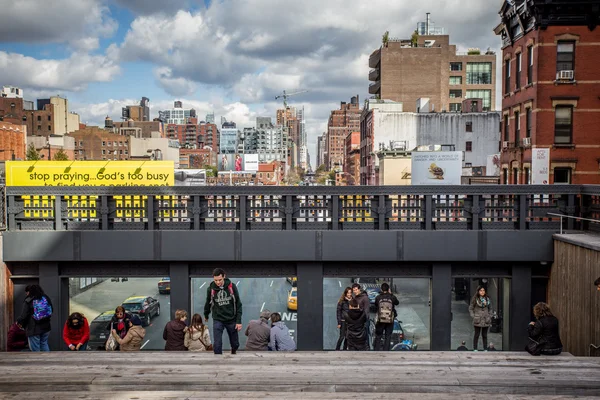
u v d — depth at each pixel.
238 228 13.36
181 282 13.33
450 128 65.56
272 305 16.19
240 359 9.05
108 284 14.45
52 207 13.50
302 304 13.31
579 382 7.75
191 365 8.65
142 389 7.79
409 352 9.51
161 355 9.32
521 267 13.34
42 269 13.34
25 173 18.33
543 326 9.34
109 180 18.48
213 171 170.50
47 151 104.81
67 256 13.14
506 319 13.53
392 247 13.05
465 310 14.45
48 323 10.95
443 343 13.12
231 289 9.17
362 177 76.62
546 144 25.75
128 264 13.55
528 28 26.69
